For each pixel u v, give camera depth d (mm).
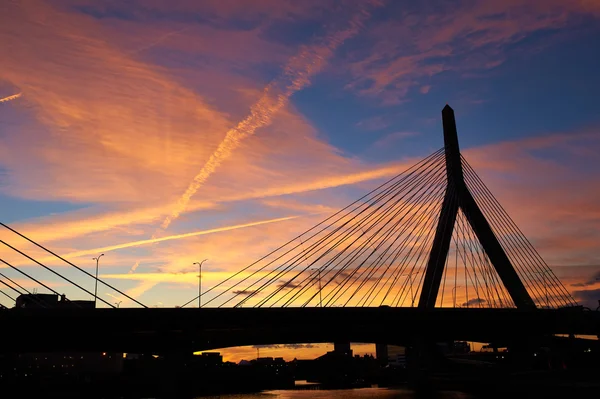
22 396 146500
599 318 97750
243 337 92062
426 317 88688
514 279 92812
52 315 67562
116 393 155875
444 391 119375
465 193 100750
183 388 84312
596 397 86562
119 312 70688
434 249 98438
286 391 183875
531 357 113750
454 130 105438
